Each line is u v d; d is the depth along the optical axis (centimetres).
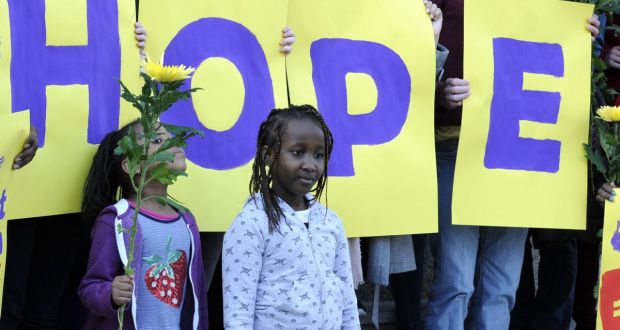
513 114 452
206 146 393
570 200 462
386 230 424
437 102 451
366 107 425
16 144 318
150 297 322
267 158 322
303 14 419
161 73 303
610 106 486
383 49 430
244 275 306
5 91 334
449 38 462
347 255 335
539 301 527
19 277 362
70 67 360
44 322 378
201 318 342
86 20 364
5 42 334
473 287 457
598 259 533
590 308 545
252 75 404
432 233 469
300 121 318
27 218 362
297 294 309
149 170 334
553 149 461
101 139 368
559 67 462
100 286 311
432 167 432
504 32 452
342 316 328
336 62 423
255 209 316
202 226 388
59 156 356
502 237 467
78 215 383
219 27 400
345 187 418
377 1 430
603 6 478
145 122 306
